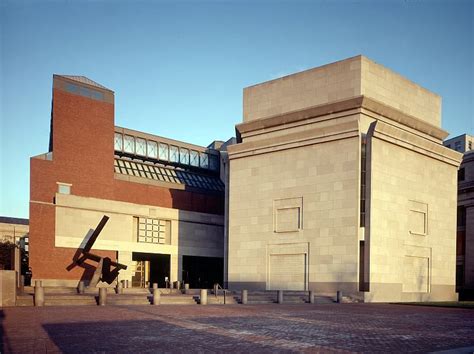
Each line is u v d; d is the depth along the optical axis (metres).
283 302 31.88
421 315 22.14
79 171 48.38
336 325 16.56
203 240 58.31
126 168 56.00
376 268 35.44
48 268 44.97
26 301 23.34
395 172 38.41
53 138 47.19
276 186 41.41
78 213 47.72
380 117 39.56
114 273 44.44
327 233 37.31
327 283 36.66
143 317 18.12
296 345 11.52
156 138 60.47
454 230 44.56
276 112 44.16
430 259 41.00
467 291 53.97
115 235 50.19
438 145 42.62
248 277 42.09
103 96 51.12
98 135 50.28
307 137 39.56
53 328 14.23
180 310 22.05
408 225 39.25
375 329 15.46
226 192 47.12
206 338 12.50
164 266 57.31
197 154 64.62
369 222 35.44
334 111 39.28
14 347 10.77
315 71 41.75
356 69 39.09
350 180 36.56
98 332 13.46
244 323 16.55
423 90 45.53
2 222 95.75
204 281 63.31
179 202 56.59
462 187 58.31
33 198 45.12
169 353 10.16
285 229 40.22
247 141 45.59
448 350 10.49
